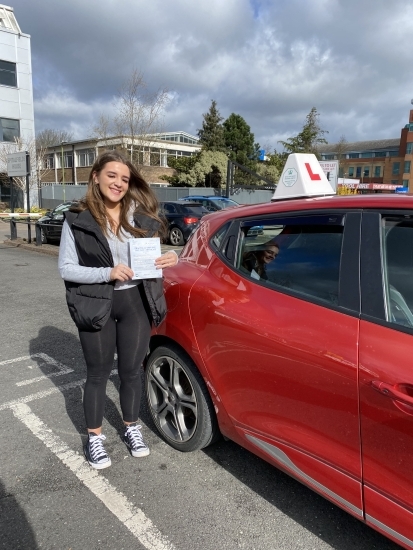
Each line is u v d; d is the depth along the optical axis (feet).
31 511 7.55
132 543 6.86
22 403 11.41
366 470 5.60
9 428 10.21
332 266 6.49
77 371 13.44
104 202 7.91
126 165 7.66
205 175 108.58
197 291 8.13
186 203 43.91
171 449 9.42
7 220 75.77
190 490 8.10
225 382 7.62
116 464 8.87
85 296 7.72
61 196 100.32
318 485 6.26
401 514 5.29
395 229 6.07
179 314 8.43
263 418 7.01
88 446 8.90
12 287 25.25
